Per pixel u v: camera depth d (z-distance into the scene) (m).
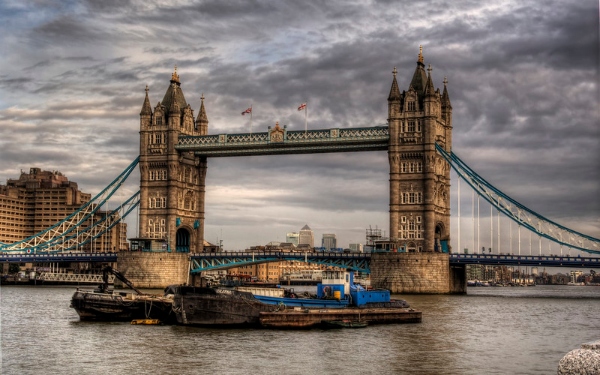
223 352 66.62
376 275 179.75
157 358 63.47
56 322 94.00
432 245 181.12
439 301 151.50
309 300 93.38
